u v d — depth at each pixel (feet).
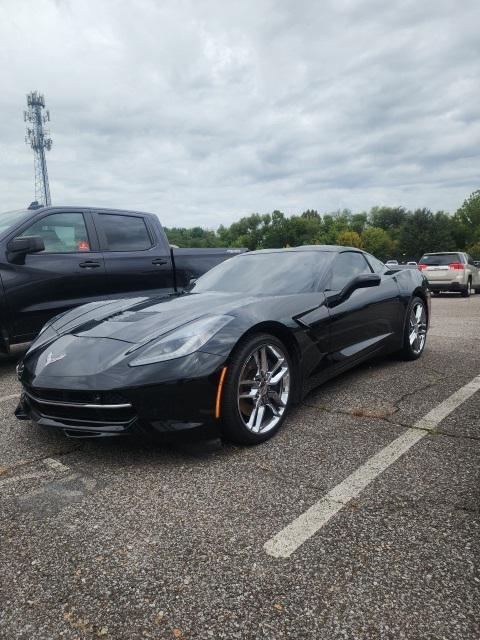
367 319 12.57
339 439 8.99
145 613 4.79
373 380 12.89
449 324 23.98
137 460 8.29
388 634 4.44
